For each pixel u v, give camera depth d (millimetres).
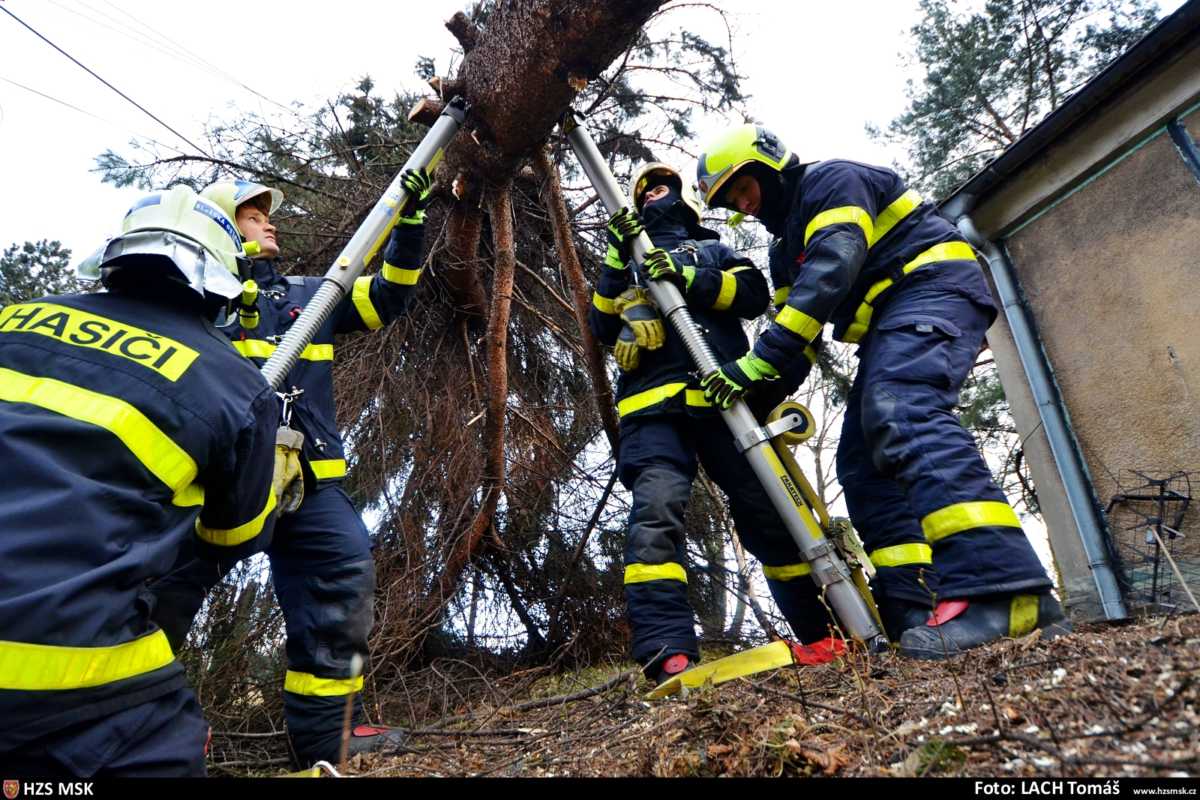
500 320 3887
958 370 2285
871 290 2529
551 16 2719
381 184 4414
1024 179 3344
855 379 2672
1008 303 3418
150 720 1402
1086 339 3143
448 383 4363
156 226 1725
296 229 4488
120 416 1417
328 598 2451
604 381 4207
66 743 1282
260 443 1676
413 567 3918
